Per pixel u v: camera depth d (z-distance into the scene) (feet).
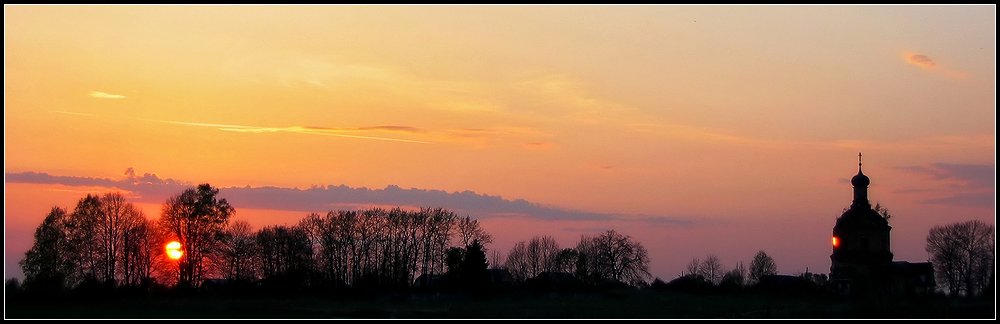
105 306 429.38
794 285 544.21
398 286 563.89
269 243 603.26
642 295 506.07
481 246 574.15
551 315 413.18
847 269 586.04
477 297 499.51
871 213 594.65
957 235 608.60
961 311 425.69
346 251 622.54
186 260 539.29
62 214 525.75
